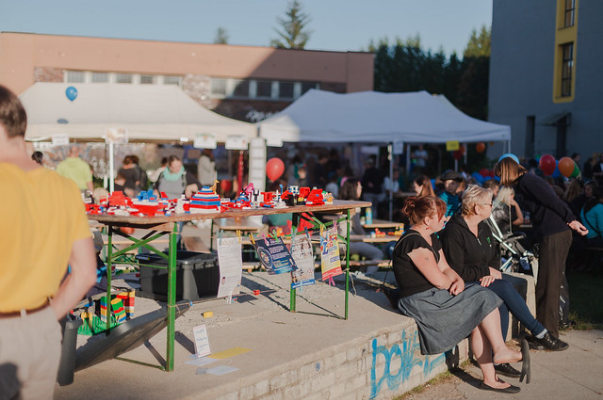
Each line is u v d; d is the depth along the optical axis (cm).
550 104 2583
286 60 2309
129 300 440
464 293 451
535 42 2661
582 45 2412
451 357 497
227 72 2266
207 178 1453
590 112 2386
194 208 369
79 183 1109
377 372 427
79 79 2158
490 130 1330
